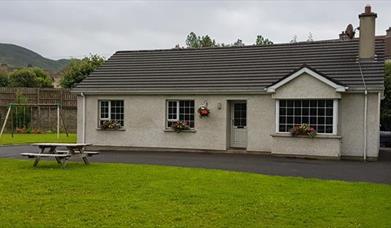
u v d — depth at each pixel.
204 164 17.16
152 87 23.16
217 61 24.58
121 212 8.94
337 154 19.22
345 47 22.67
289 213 9.01
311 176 14.20
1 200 9.91
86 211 9.00
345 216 8.81
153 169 15.16
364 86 19.33
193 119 22.66
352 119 19.84
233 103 22.31
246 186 11.86
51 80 55.50
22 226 7.92
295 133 19.78
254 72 22.52
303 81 19.73
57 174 13.81
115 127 23.83
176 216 8.68
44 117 39.34
